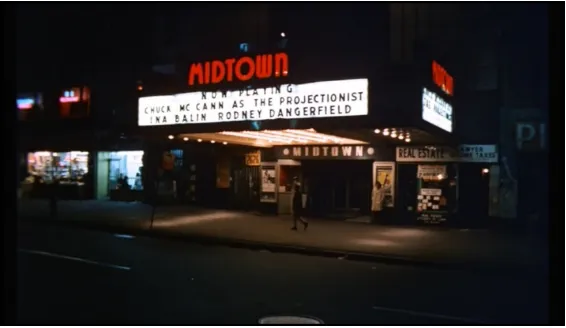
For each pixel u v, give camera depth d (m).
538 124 20.44
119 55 29.69
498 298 10.36
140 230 19.30
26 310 8.34
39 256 14.01
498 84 21.11
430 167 21.81
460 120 21.36
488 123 21.16
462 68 21.47
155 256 14.49
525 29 20.77
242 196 26.17
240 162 26.27
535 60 20.69
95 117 31.06
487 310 9.30
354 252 15.24
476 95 21.34
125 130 18.67
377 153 22.50
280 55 15.62
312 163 25.27
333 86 14.85
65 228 20.81
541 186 20.33
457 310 9.26
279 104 15.59
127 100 18.67
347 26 21.58
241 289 10.47
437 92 16.59
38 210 25.17
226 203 26.86
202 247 16.59
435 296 10.43
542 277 12.65
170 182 28.64
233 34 24.55
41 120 32.56
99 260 13.55
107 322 7.68
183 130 17.38
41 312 8.21
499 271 13.16
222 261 13.94
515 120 20.77
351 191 24.72
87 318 7.91
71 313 8.20
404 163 22.19
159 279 11.24
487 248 16.23
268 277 11.87
